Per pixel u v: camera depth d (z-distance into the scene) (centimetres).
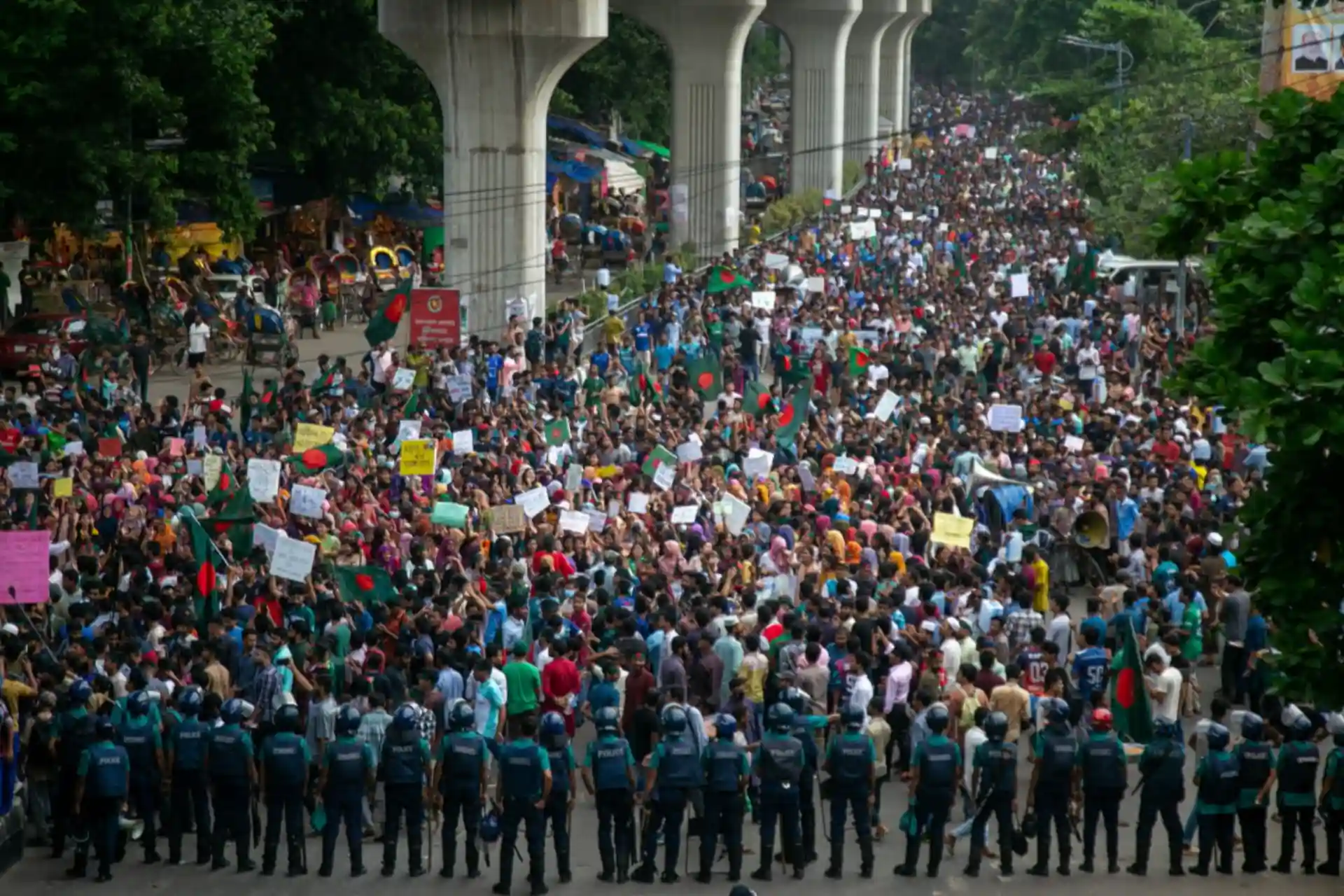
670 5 6394
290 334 4656
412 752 1844
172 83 4403
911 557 2386
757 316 4547
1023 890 1833
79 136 4066
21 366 4081
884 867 1898
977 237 6456
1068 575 2825
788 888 1833
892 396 3194
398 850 1961
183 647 2048
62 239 4788
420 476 2806
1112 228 5475
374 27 5269
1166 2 6694
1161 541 2639
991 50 11700
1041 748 1853
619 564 2403
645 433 3061
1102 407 3419
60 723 1875
